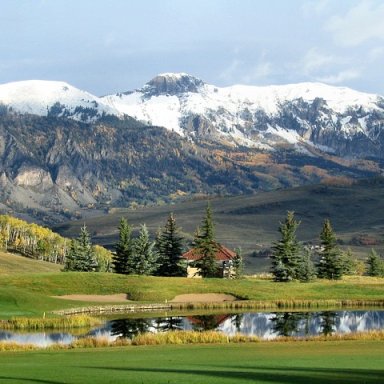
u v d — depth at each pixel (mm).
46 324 89312
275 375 35906
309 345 57094
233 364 41594
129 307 116062
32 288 128750
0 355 50781
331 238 184250
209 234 170875
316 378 34719
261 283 145125
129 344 62156
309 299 129625
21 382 33562
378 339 63656
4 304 103625
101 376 35750
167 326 92062
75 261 180625
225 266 181750
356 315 108000
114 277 140625
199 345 59094
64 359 46219
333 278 182625
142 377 35312
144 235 169000
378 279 183375
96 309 112125
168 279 142750
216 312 113188
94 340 62250
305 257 172000
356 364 41156
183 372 37406
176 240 169000
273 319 101750
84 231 183500
